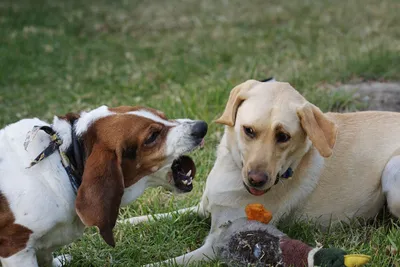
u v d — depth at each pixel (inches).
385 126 250.1
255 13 754.8
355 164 241.8
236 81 442.0
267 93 215.0
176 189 215.5
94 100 453.7
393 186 236.2
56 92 482.3
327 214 244.1
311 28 649.0
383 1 775.7
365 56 467.5
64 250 245.9
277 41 607.5
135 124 197.3
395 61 454.6
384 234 237.3
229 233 217.2
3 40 626.5
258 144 209.2
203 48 596.4
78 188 195.2
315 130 206.8
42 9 776.3
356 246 228.1
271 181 207.8
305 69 461.4
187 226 252.1
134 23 733.3
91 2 837.8
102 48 623.2
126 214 270.7
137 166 200.8
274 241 203.8
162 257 235.9
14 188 191.0
